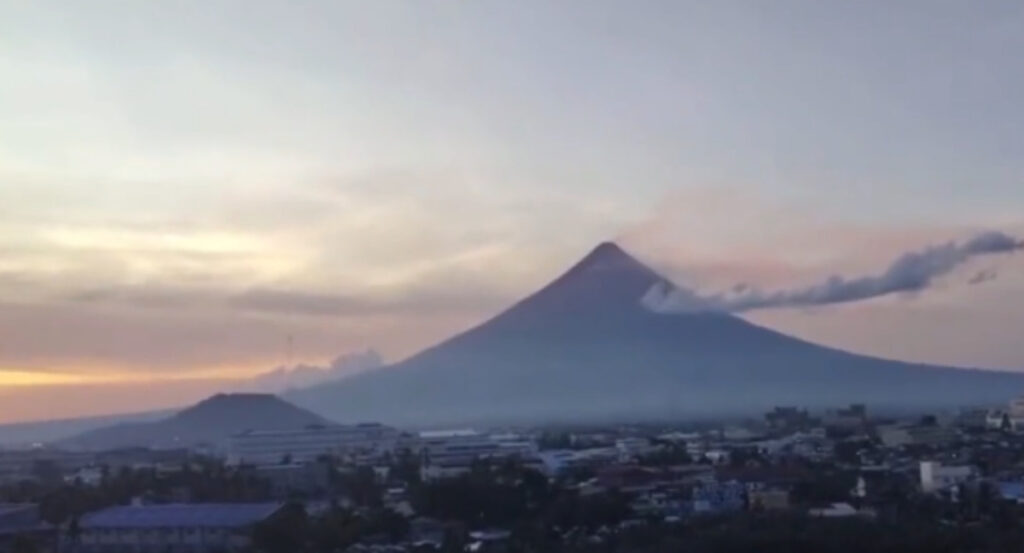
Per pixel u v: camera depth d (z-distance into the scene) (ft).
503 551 190.29
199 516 220.02
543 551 187.93
